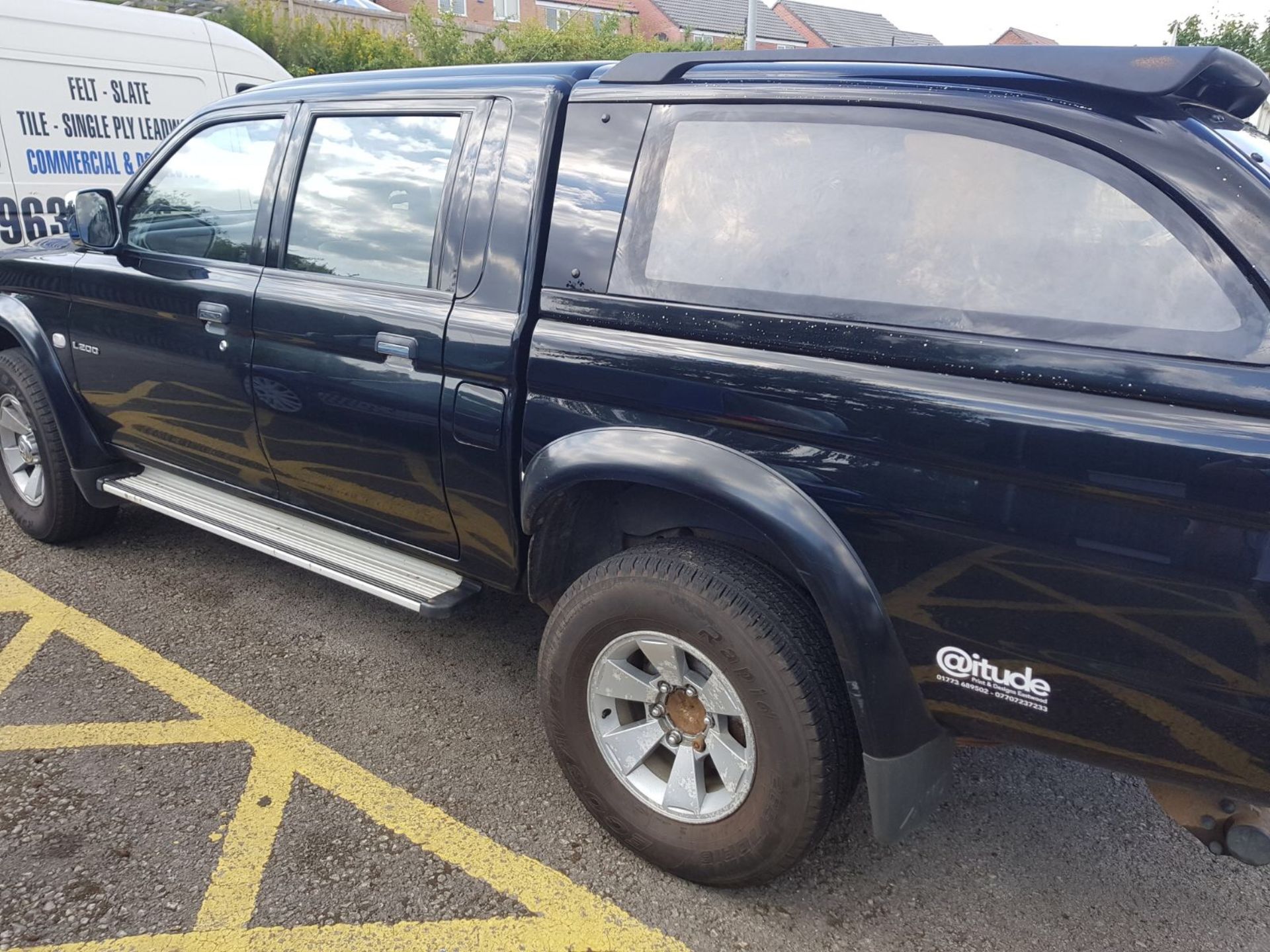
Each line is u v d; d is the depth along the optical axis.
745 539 2.22
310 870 2.32
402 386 2.64
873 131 1.95
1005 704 1.84
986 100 1.82
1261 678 1.55
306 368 2.87
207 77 7.49
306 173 2.99
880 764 1.98
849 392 1.87
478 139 2.57
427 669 3.27
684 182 2.19
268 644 3.38
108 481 3.76
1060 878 2.40
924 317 1.83
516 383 2.41
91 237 3.42
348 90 2.95
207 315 3.10
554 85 2.47
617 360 2.19
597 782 2.36
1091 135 1.71
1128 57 1.72
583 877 2.33
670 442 2.10
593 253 2.30
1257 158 1.70
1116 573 1.63
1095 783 2.80
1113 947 2.18
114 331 3.47
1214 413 1.54
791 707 1.98
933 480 1.79
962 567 1.80
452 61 20.31
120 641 3.36
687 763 2.23
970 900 2.32
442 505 2.69
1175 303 1.61
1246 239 1.57
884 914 2.26
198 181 3.32
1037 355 1.70
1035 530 1.70
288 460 3.08
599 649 2.27
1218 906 2.32
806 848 2.08
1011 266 1.77
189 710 2.96
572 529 2.46
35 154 6.48
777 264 2.03
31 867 2.29
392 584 2.83
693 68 2.31
